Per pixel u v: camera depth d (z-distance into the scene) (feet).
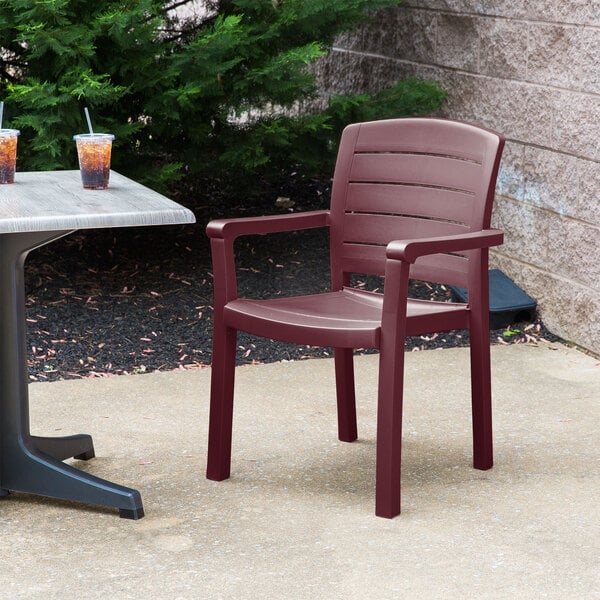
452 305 11.98
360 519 10.84
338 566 9.81
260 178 25.12
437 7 20.53
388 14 22.59
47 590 9.41
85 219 9.66
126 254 20.84
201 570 9.76
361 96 20.53
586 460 12.43
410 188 12.38
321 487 11.70
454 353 16.62
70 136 18.40
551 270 17.66
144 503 11.29
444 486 11.69
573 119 16.76
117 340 17.04
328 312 11.73
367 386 15.21
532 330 17.83
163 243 21.45
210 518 10.91
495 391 14.94
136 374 15.70
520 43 17.95
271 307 11.75
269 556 10.03
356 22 21.35
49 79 18.93
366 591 9.33
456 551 10.10
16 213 9.68
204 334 17.39
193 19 20.86
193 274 19.97
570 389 15.02
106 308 18.29
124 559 10.00
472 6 19.33
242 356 16.67
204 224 22.49
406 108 20.49
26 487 11.27
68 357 16.33
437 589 9.36
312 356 16.75
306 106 24.03
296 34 20.40
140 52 18.75
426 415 14.01
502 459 12.50
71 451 12.17
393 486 10.80
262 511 11.07
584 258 16.75
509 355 16.60
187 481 11.88
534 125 17.79
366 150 12.63
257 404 14.42
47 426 13.55
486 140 11.71
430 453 12.69
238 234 11.80
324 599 9.19
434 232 12.21
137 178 19.74
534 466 12.26
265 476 12.03
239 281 19.79
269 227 12.07
